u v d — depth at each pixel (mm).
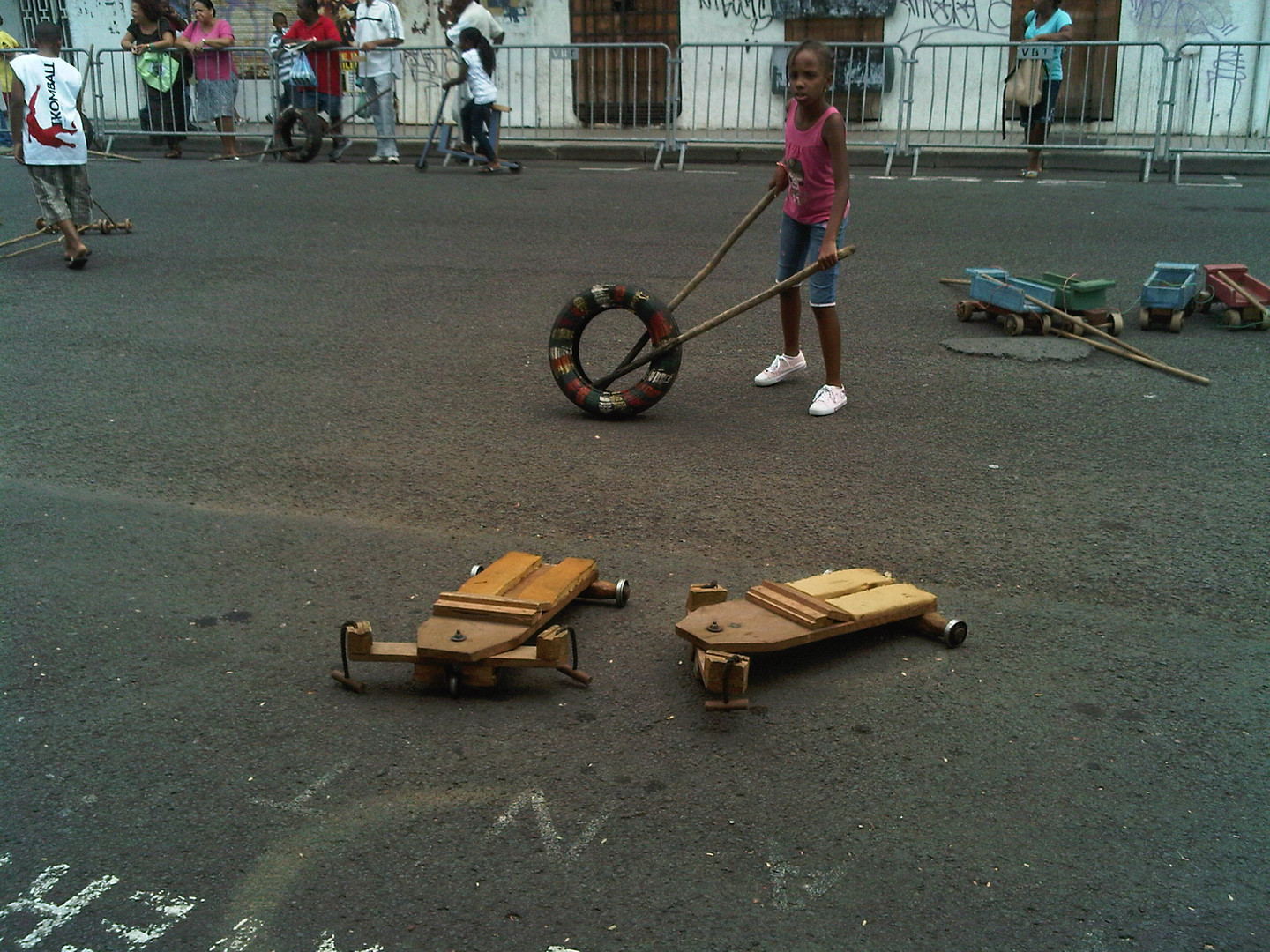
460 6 14039
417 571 4086
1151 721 3182
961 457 5184
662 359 5590
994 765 2988
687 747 3064
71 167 9383
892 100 16422
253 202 11852
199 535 4387
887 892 2545
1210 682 3369
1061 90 14648
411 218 10938
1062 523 4473
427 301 7980
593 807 2822
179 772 2965
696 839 2711
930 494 4773
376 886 2566
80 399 5996
